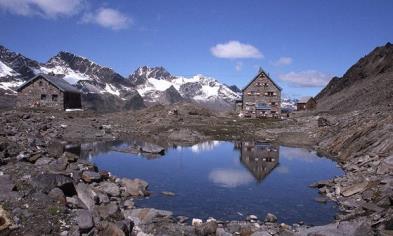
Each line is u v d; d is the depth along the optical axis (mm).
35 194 16656
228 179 32688
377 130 43156
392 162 28750
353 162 37500
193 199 25562
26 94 86625
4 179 17625
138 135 65938
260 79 109438
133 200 24500
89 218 15711
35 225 14633
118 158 41344
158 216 20547
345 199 25156
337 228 16875
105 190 23875
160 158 43375
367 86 127875
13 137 36000
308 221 21359
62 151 29500
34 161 24281
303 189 29375
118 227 15328
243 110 109812
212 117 96875
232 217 21922
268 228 19250
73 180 20672
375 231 16688
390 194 21484
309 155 48688
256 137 68938
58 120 63719
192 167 38000
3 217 14398
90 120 71812
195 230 18234
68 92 89500
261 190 28891
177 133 65812
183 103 105375
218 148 54906
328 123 69625
